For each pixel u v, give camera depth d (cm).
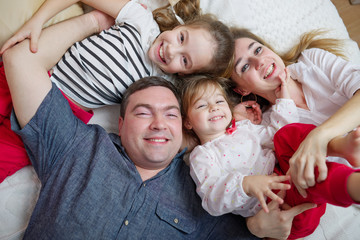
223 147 121
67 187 106
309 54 146
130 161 115
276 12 161
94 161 110
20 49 112
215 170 115
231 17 157
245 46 139
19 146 120
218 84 133
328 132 99
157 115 113
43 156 112
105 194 105
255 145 124
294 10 162
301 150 98
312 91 138
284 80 134
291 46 159
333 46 153
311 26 161
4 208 116
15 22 121
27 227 105
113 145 116
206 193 110
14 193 119
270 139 129
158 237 106
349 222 128
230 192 103
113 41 131
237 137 126
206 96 128
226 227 118
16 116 109
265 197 113
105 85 128
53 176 110
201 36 130
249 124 135
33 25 118
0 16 119
